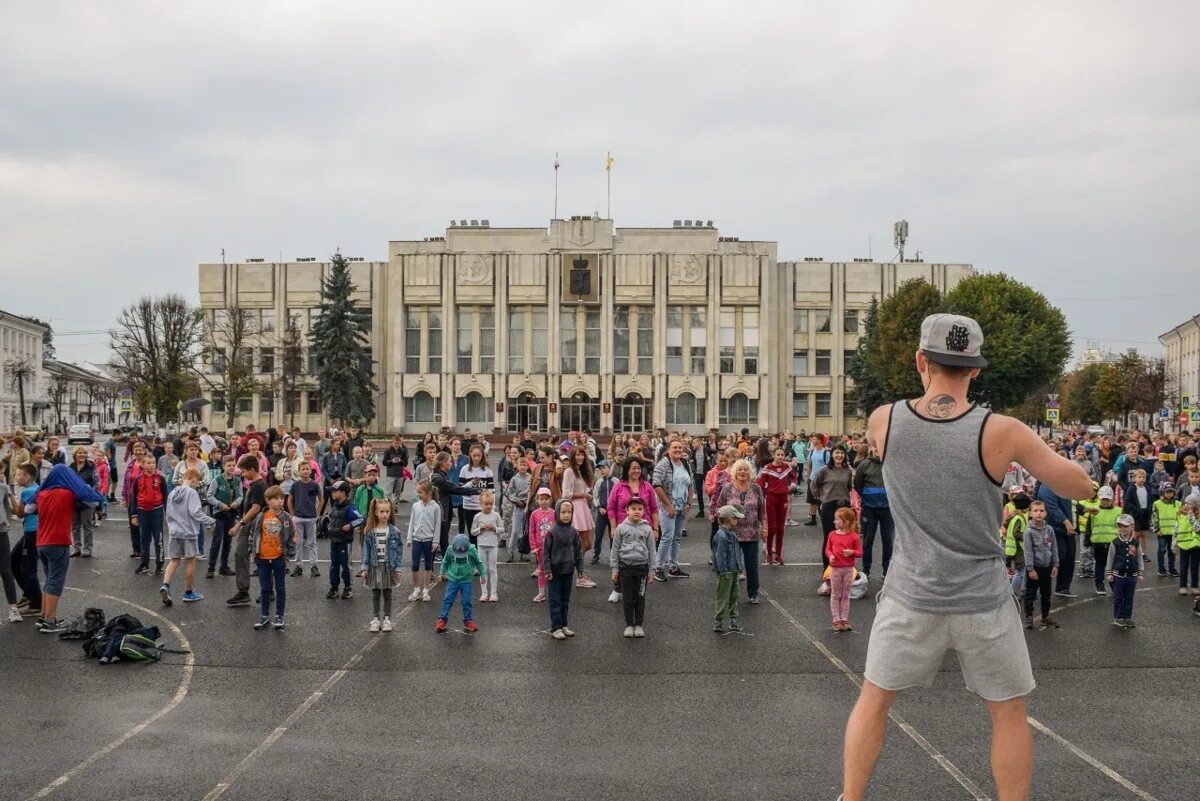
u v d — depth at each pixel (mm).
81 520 18656
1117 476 21203
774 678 10156
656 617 13359
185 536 14203
